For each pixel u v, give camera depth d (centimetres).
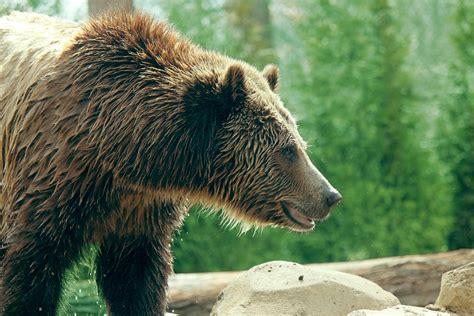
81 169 1041
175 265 2338
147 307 1172
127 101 1049
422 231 2522
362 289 1077
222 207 1098
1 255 1104
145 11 1136
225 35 2741
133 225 1123
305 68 3011
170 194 1075
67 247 1068
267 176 1063
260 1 3575
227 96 1052
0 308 1057
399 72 2609
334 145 2569
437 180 2567
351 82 2609
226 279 1706
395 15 2814
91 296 1602
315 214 1069
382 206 2534
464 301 1030
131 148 1043
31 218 1048
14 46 1155
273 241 2469
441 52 4528
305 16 2816
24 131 1063
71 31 1145
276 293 1049
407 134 2573
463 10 2656
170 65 1078
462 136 2572
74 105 1045
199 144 1055
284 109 1091
